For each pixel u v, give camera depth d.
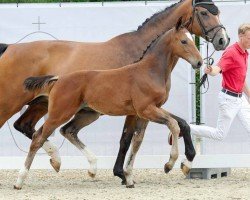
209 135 12.61
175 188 11.81
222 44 12.50
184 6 12.59
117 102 11.67
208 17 12.58
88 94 11.77
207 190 11.52
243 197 10.79
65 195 11.16
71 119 12.67
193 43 11.60
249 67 13.46
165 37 11.70
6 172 14.41
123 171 12.47
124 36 12.54
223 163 13.07
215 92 13.46
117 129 13.74
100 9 13.62
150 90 11.54
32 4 13.72
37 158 13.23
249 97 12.72
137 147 11.94
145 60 11.67
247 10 13.45
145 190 11.62
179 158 13.23
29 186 12.31
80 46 12.52
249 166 13.09
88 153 12.47
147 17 13.59
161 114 11.52
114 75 11.71
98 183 12.71
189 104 13.52
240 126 13.55
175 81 13.53
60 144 13.82
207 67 12.23
